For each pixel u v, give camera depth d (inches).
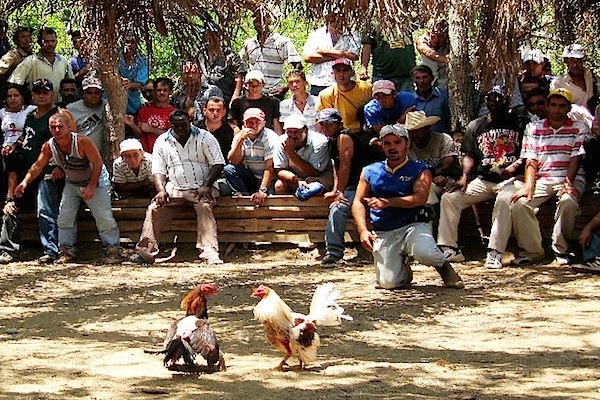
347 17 335.6
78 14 372.2
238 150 460.8
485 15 362.0
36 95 454.3
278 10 351.6
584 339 276.7
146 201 462.3
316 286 375.2
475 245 446.3
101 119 478.0
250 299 347.6
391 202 355.6
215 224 447.8
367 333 288.8
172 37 376.5
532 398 207.3
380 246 365.4
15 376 233.0
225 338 281.3
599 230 392.8
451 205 420.2
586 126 408.8
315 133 448.8
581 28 411.8
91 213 462.3
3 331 298.5
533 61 433.4
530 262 415.5
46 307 342.6
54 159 440.8
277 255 450.9
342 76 458.3
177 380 226.5
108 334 291.3
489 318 310.8
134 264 437.1
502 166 415.2
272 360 250.2
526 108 427.2
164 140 452.1
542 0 380.5
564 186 403.2
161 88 487.2
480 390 215.2
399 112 433.1
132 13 354.3
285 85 509.4
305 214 454.6
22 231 468.1
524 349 263.4
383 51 489.7
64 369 240.5
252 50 481.4
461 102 452.4
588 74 445.1
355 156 437.4
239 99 480.1
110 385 222.2
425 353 259.6
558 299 341.7
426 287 368.5
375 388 217.2
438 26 467.2
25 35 497.4
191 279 397.4
